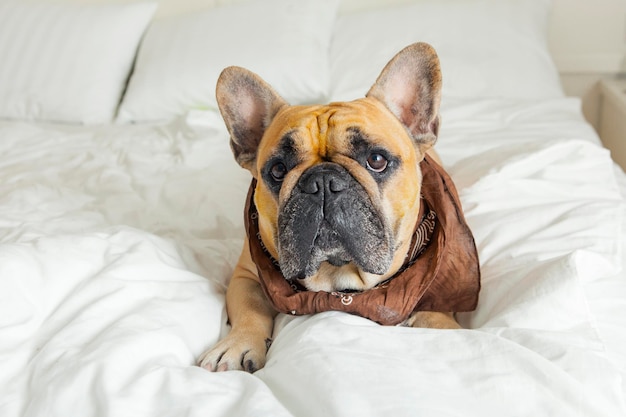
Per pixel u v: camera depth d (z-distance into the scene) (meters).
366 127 1.24
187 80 2.82
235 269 1.53
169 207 1.93
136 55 3.22
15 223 1.74
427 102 1.38
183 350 1.18
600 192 1.66
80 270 1.33
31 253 1.30
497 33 2.84
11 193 1.98
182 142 2.40
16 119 3.02
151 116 2.89
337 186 1.15
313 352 1.03
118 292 1.25
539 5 3.02
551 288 1.18
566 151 1.77
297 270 1.20
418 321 1.37
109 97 2.99
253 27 2.91
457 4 2.99
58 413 0.97
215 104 2.82
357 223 1.16
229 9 3.05
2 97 2.99
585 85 3.27
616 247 1.38
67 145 2.59
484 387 0.95
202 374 1.05
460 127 2.42
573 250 1.37
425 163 1.44
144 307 1.24
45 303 1.25
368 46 2.92
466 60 2.76
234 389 1.01
